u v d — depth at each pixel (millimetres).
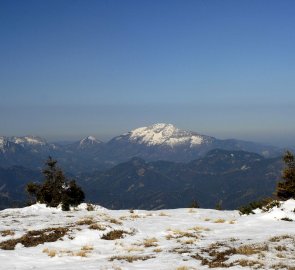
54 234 27781
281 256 19453
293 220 34781
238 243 23562
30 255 23125
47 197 52625
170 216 40688
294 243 22703
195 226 32969
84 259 22141
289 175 44344
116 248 25125
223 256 19953
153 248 24312
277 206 39438
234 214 43406
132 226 32000
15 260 21938
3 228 30797
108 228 30000
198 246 23703
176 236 28203
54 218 37656
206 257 20312
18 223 33656
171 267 18203
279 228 30188
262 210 41219
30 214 42281
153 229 31359
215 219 37562
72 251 23969
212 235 28562
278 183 44625
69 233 28219
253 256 19641
